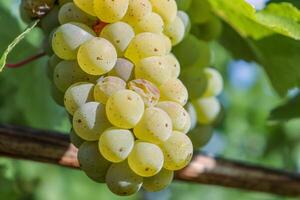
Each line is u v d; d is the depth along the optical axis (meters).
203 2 0.46
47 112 0.64
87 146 0.36
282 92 0.50
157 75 0.36
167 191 1.25
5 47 0.51
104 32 0.37
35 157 0.45
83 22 0.38
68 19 0.38
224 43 0.53
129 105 0.34
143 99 0.35
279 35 0.48
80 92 0.36
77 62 0.37
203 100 0.47
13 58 0.53
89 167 0.36
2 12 0.52
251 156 1.21
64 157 0.45
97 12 0.37
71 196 0.85
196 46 0.44
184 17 0.42
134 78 0.36
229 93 1.18
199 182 0.51
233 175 0.51
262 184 0.52
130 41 0.37
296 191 0.52
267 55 0.49
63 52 0.37
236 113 1.20
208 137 0.48
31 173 0.76
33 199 0.79
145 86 0.35
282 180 0.52
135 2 0.37
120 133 0.34
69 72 0.37
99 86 0.35
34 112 0.64
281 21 0.41
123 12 0.37
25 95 0.62
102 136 0.35
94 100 0.36
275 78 0.50
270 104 1.21
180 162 0.35
